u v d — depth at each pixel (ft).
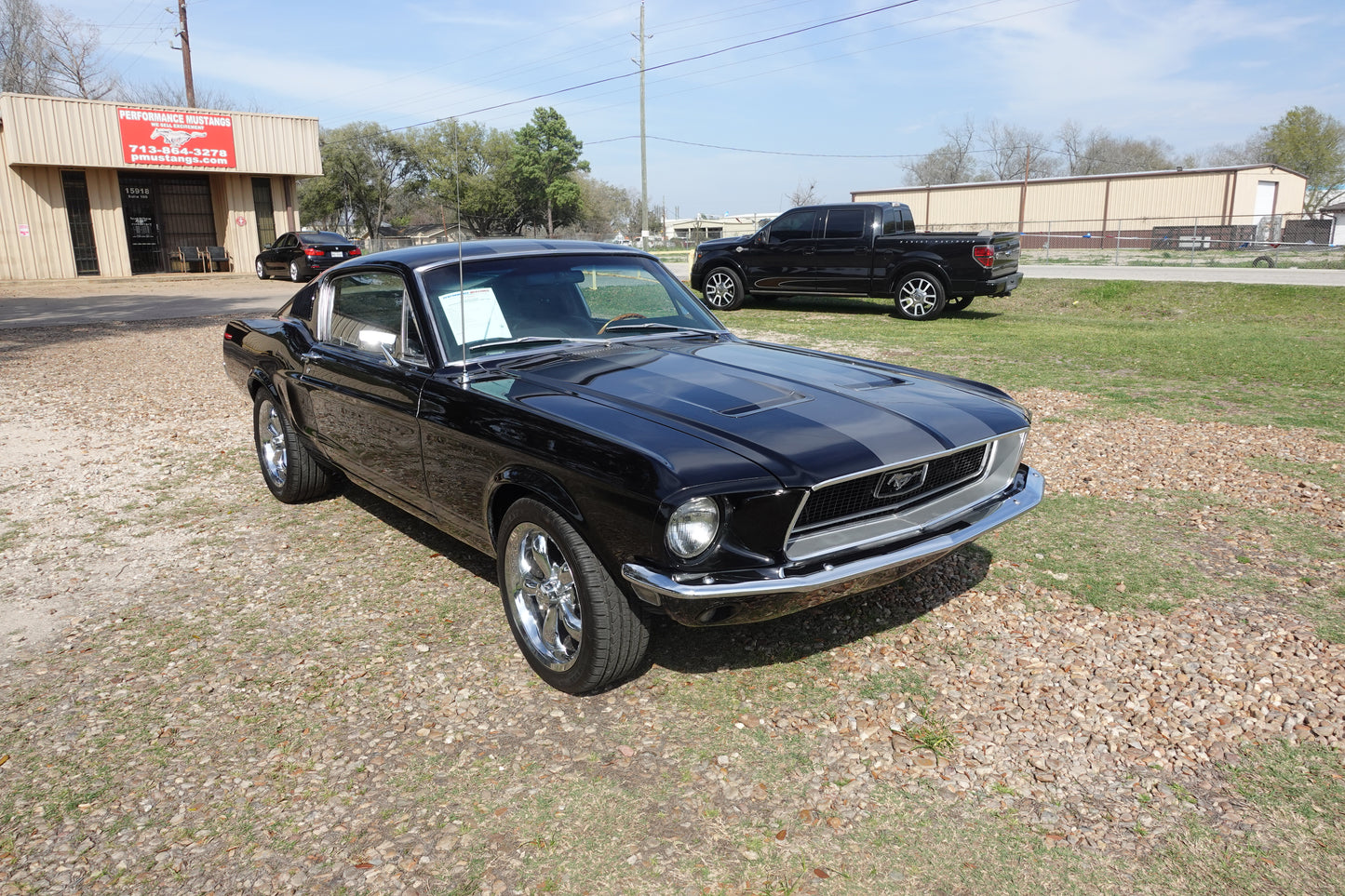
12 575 14.57
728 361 12.57
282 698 10.69
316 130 100.01
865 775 8.98
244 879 7.77
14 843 8.28
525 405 10.73
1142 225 138.82
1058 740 9.48
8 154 82.02
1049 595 12.92
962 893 7.41
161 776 9.25
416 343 12.75
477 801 8.72
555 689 10.76
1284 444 20.85
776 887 7.52
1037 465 19.60
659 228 280.31
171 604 13.37
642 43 136.98
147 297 66.23
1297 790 8.57
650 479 8.84
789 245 49.62
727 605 8.98
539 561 10.77
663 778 9.00
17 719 10.36
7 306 59.62
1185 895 7.32
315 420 15.65
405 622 12.59
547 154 224.12
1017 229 149.59
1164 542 14.90
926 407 11.01
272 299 64.13
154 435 23.88
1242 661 10.96
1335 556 14.14
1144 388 28.02
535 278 13.61
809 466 9.07
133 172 93.56
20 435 23.94
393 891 7.57
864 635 11.82
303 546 15.57
